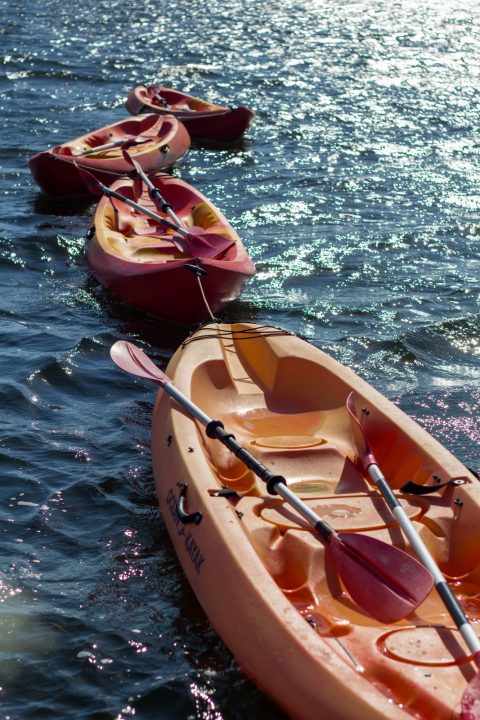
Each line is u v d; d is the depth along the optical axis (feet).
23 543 15.51
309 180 37.04
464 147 41.06
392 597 12.09
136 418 19.72
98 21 65.62
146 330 24.07
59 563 15.06
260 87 50.65
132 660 13.01
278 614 11.55
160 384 17.26
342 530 14.07
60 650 13.14
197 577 13.35
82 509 16.49
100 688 12.52
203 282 23.41
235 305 25.84
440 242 30.99
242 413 18.26
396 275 28.25
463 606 12.81
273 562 13.64
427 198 35.12
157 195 28.99
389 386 21.50
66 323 24.20
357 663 11.46
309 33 63.77
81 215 32.89
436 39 62.34
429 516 14.30
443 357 23.11
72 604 14.08
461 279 28.07
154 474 16.49
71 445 18.48
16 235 30.30
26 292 26.20
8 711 12.07
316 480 15.67
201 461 15.08
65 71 52.54
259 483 15.35
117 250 26.14
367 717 10.13
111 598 14.25
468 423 19.92
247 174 37.93
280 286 27.30
